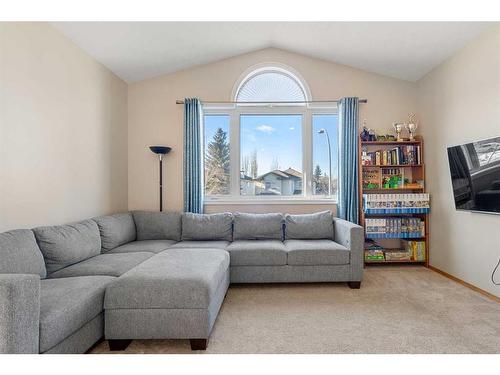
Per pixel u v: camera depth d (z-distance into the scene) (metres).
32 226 2.33
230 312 2.38
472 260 2.92
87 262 2.41
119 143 3.77
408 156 3.77
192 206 3.83
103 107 3.40
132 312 1.80
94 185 3.21
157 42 3.20
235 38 3.47
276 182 4.05
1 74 2.04
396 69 3.75
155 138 3.99
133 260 2.49
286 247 3.11
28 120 2.29
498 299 2.59
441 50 3.15
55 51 2.60
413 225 3.68
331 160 4.02
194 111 3.84
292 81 4.05
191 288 1.82
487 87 2.71
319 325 2.14
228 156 4.05
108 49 3.13
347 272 2.94
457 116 3.12
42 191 2.44
